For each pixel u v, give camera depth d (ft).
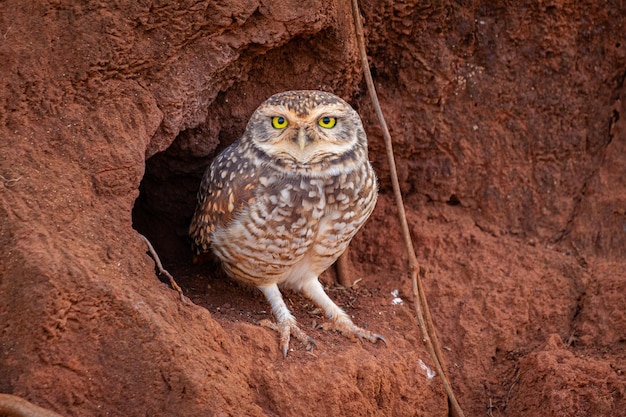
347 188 33.42
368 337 35.12
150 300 29.60
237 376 30.17
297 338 33.37
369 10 36.96
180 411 28.50
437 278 39.73
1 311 27.63
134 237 30.96
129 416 28.37
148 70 32.55
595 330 37.93
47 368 27.71
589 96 40.55
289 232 33.09
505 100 40.52
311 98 32.81
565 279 39.47
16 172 29.19
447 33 39.09
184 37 32.63
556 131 40.91
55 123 30.55
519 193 41.47
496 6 38.91
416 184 41.73
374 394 33.55
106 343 28.45
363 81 39.58
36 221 28.71
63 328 27.84
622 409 33.83
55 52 30.50
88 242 29.66
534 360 35.68
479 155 41.22
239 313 35.68
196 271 39.81
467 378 36.94
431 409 35.76
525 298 38.91
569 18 39.14
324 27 35.24
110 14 30.96
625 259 39.78
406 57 39.45
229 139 38.52
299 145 32.27
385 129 34.94
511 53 39.83
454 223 41.50
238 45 33.78
